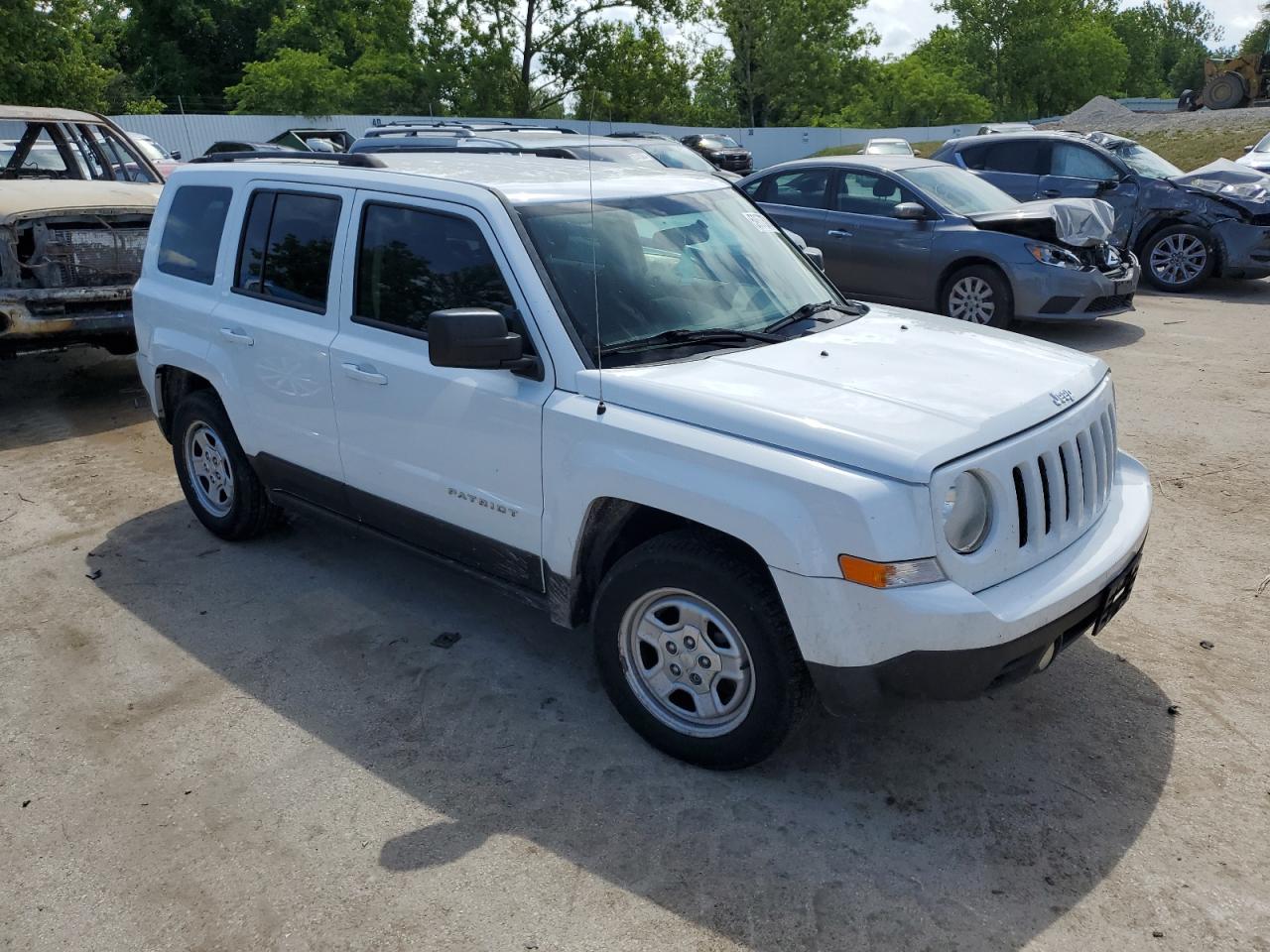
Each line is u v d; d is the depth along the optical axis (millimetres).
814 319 4188
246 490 5145
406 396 4008
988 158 13508
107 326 7492
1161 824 3189
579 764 3541
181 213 5281
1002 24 71375
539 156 4988
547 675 4129
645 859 3072
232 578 5008
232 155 5469
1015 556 3129
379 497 4305
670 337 3742
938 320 4395
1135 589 4742
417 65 35844
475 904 2910
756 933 2785
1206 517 5535
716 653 3340
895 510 2871
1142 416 7293
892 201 10344
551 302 3623
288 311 4566
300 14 45469
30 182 7766
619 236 3965
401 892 2965
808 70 59469
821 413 3156
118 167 9492
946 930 2785
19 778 3520
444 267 3953
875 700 3029
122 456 6844
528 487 3668
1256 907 2854
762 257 4422
